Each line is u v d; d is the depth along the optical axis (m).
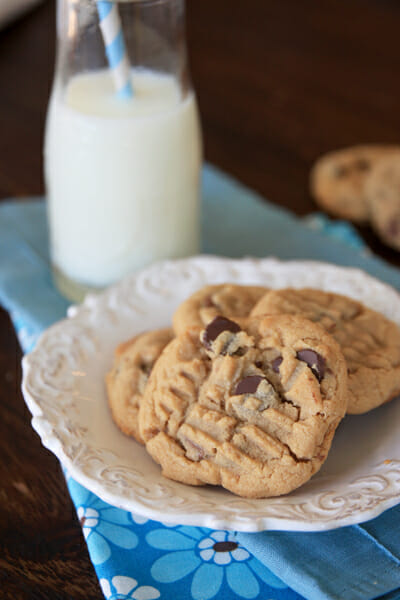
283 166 0.68
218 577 0.40
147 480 0.40
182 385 0.41
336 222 0.61
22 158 0.66
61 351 0.45
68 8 0.49
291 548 0.40
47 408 0.42
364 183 0.62
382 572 0.39
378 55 0.88
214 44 0.89
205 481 0.40
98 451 0.41
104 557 0.40
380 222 0.59
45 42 0.85
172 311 0.48
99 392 0.44
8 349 0.50
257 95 0.79
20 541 0.42
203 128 0.73
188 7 0.97
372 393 0.43
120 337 0.47
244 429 0.40
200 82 0.81
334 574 0.39
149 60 0.50
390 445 0.42
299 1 0.99
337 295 0.46
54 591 0.40
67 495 0.44
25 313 0.51
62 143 0.50
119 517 0.41
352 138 0.72
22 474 0.44
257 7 0.97
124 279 0.49
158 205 0.51
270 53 0.87
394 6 0.99
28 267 0.55
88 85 0.50
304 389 0.40
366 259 0.56
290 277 0.49
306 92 0.80
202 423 0.40
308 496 0.40
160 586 0.39
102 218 0.51
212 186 0.62
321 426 0.40
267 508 0.39
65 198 0.51
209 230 0.58
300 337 0.42
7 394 0.48
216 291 0.46
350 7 0.98
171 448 0.40
